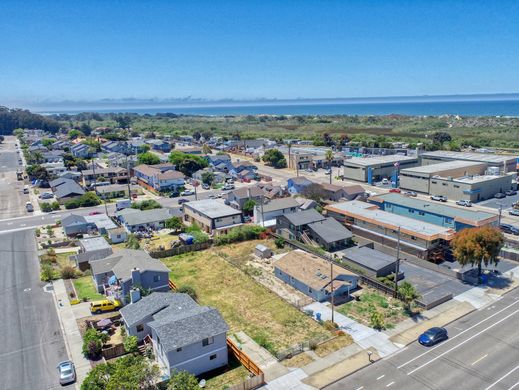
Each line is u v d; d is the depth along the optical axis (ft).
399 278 162.61
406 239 186.70
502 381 102.53
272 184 344.49
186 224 250.16
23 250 204.54
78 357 117.39
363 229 207.92
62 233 230.27
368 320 133.08
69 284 165.37
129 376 91.97
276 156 435.53
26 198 313.73
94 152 506.07
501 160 325.42
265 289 158.61
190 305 123.85
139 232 226.17
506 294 148.05
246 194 260.01
